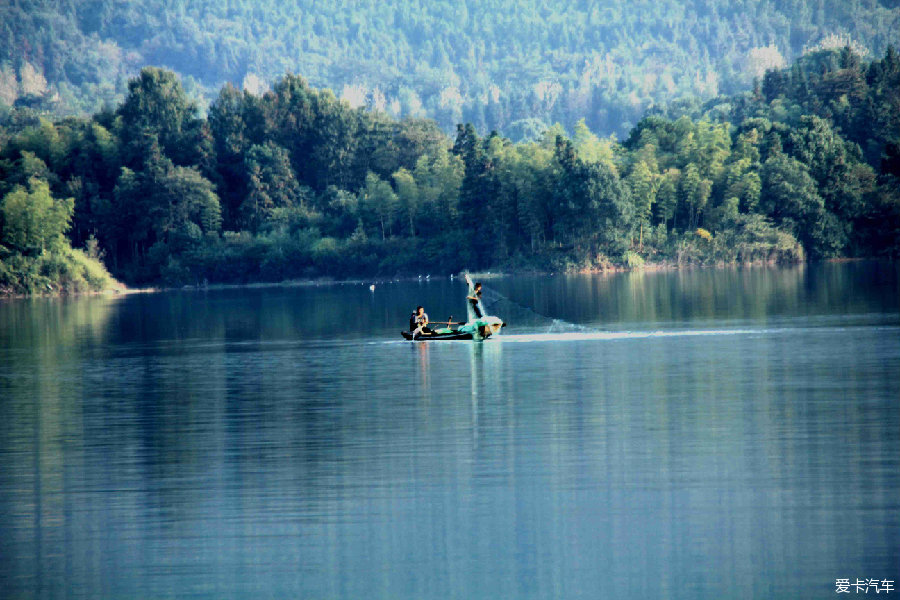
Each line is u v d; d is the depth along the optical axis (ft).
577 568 257.75
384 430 409.28
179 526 293.43
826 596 239.50
